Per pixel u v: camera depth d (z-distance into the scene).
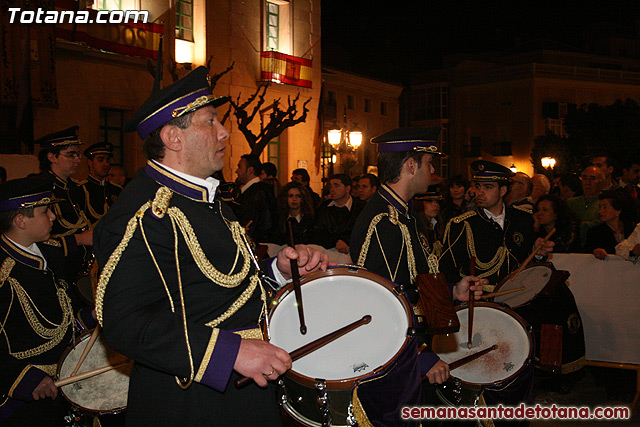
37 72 10.96
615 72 41.25
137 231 1.99
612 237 5.61
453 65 43.62
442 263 4.25
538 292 4.21
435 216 7.15
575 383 5.65
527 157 39.19
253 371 1.95
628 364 5.32
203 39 16.08
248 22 17.61
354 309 2.48
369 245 3.04
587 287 5.49
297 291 2.36
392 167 3.17
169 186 2.14
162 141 2.15
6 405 3.15
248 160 8.02
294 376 2.21
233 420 2.17
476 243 4.21
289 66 18.47
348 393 2.16
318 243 6.77
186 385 2.05
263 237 6.98
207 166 2.20
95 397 3.11
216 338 1.96
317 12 20.05
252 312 2.27
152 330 1.91
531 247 4.50
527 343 3.37
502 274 4.27
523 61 43.06
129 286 1.94
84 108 12.56
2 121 11.20
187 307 2.10
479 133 41.12
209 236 2.14
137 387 2.18
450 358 3.38
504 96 40.16
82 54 12.48
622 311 5.37
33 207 3.30
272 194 7.09
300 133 19.45
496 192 4.27
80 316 3.44
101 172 6.15
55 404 3.27
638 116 34.41
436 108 42.06
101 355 3.18
